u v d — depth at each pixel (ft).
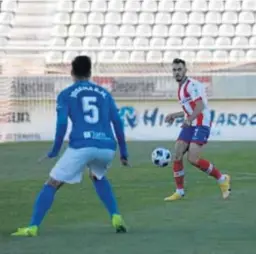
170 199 113.60
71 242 75.66
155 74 254.68
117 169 162.30
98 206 106.52
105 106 80.94
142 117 254.47
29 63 276.21
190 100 114.62
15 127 253.24
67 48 289.53
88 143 79.25
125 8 304.09
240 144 233.35
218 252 69.05
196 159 113.91
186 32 300.81
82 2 304.09
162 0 305.73
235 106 254.27
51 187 80.79
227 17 303.48
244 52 294.46
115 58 291.38
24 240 77.25
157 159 121.80
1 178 146.41
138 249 71.10
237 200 112.47
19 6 301.84
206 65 281.74
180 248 71.56
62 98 79.87
